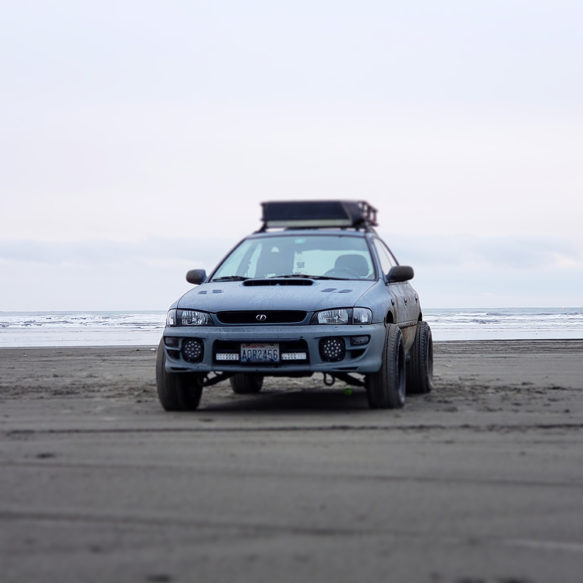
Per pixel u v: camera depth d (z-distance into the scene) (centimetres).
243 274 812
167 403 728
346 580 265
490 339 2408
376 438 548
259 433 575
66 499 373
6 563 282
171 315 735
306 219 873
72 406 762
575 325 3922
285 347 697
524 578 267
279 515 343
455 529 322
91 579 265
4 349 1962
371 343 699
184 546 301
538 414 671
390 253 937
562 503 363
